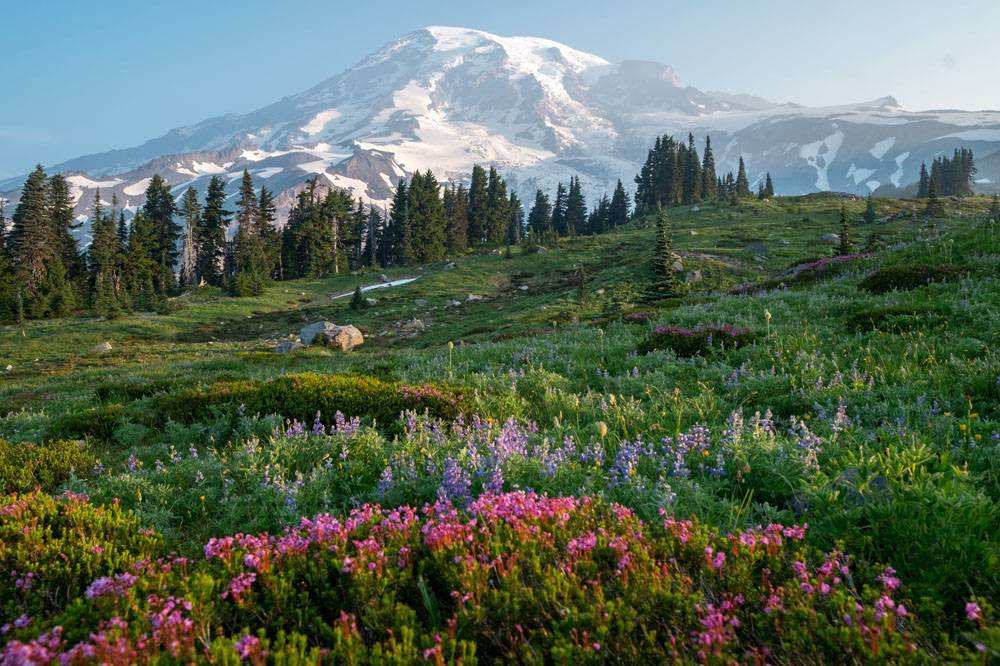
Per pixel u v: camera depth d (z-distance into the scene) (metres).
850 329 11.56
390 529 3.68
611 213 170.25
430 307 71.44
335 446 6.40
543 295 68.00
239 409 8.73
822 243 80.25
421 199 132.88
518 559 3.19
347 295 94.81
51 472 6.60
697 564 3.24
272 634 2.98
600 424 5.12
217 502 5.27
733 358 10.58
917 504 3.54
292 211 125.94
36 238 85.19
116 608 2.89
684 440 5.52
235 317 77.81
